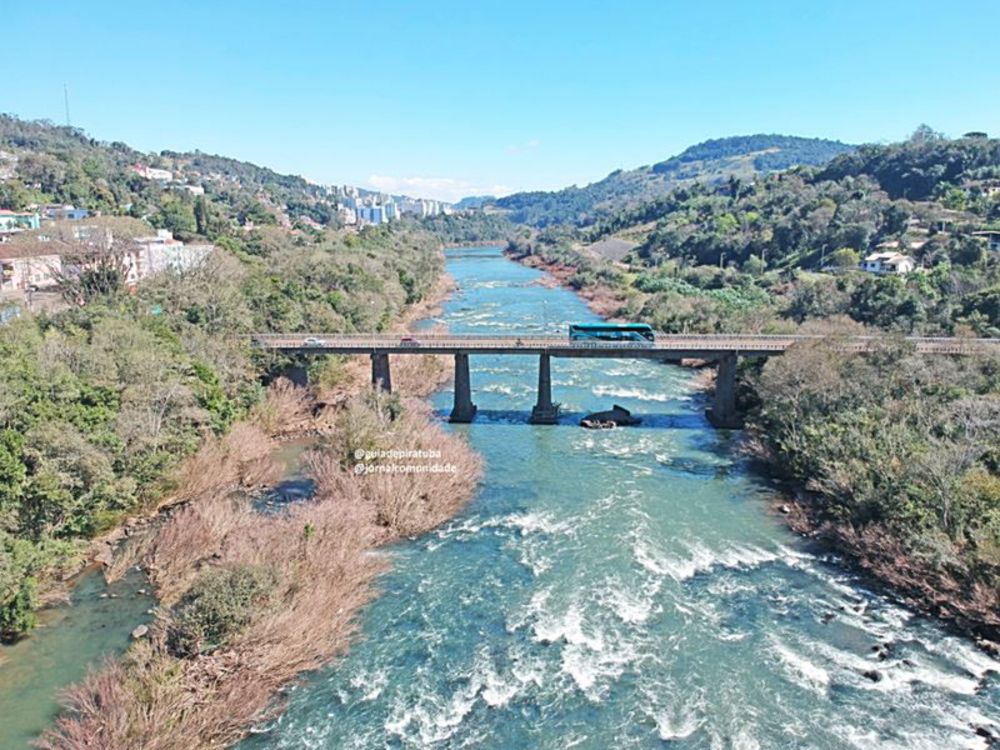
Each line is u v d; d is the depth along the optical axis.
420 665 31.05
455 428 67.06
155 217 161.12
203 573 33.53
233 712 27.12
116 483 41.44
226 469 51.34
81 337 52.19
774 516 46.69
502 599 36.31
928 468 39.31
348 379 77.62
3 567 31.55
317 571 35.91
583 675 30.36
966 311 80.94
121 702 26.20
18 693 28.61
